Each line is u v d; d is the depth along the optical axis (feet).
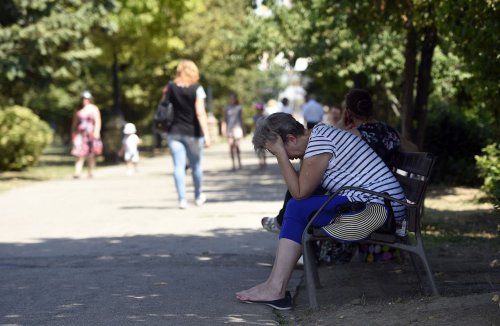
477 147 95.30
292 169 33.99
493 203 33.42
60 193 94.38
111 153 171.32
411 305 31.40
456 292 35.70
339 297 35.88
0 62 115.34
